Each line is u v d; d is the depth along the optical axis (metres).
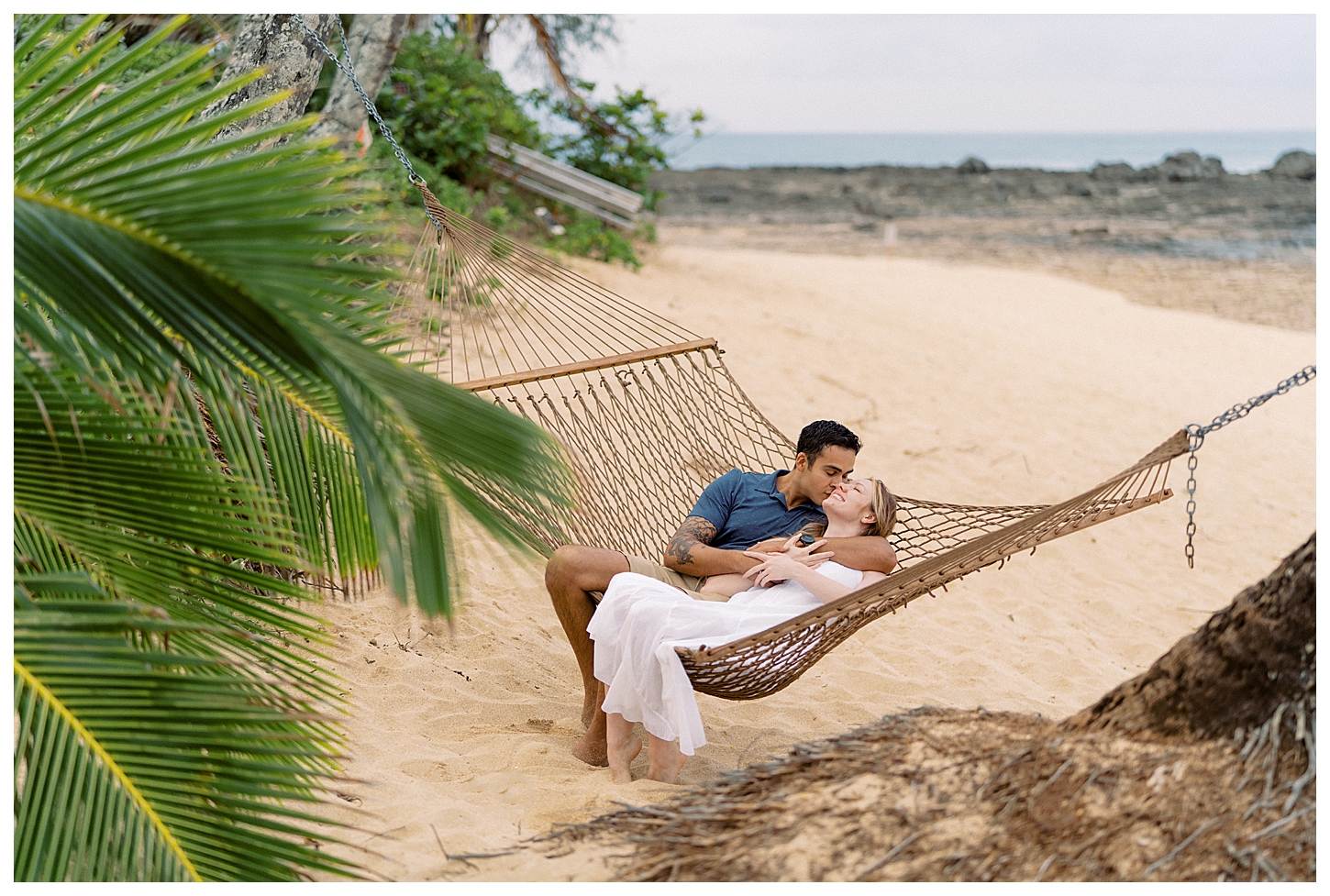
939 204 34.94
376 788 2.80
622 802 2.78
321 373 1.93
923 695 4.00
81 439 2.10
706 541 3.45
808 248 22.53
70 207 1.87
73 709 1.95
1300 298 16.61
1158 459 2.98
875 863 2.12
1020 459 7.29
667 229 25.56
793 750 2.54
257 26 4.78
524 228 12.21
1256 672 2.23
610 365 4.12
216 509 2.24
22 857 1.85
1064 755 2.30
